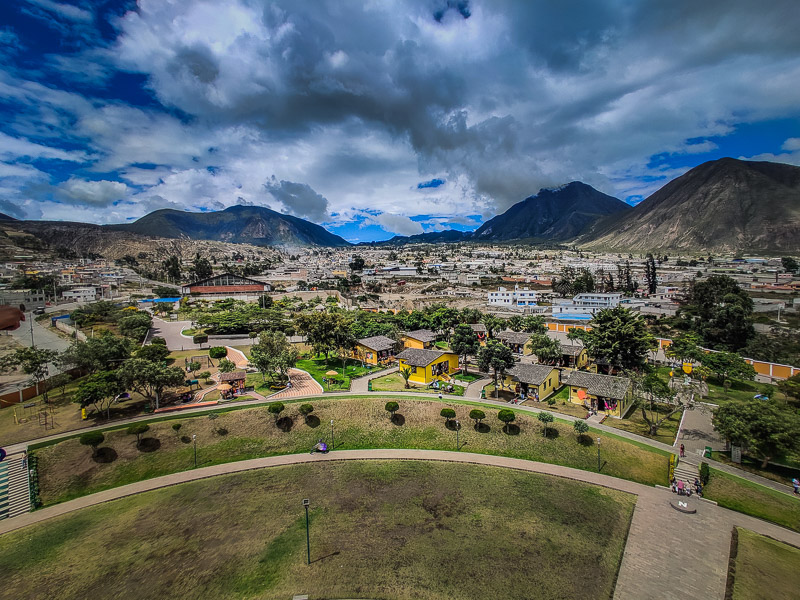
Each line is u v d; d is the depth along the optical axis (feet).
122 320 356.79
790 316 453.17
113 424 185.88
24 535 128.47
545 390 236.84
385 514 137.59
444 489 152.66
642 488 154.71
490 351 231.09
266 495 149.07
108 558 118.11
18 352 226.99
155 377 197.88
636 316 278.87
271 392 228.22
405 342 318.24
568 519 135.74
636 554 120.06
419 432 194.49
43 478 154.92
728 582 109.19
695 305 451.53
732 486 152.35
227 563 115.55
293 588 106.22
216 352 295.28
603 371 280.51
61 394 223.10
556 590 106.22
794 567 115.03
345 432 194.08
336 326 286.66
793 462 167.94
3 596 104.47
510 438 188.55
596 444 181.47
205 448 179.42
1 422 189.37
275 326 377.71
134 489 153.69
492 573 111.65
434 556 117.91
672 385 246.27
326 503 144.05
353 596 103.55
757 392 252.01
